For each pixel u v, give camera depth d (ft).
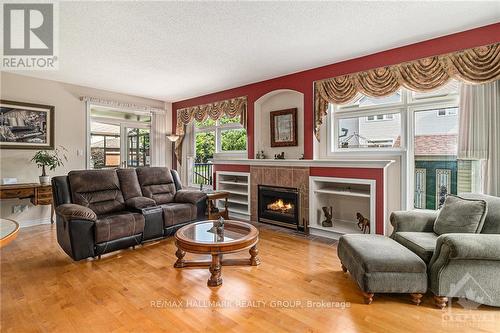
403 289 6.81
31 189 13.69
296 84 14.29
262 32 9.65
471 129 9.94
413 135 11.68
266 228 14.46
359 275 7.12
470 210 7.61
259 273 8.81
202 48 11.03
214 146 20.10
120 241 10.47
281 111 15.58
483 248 6.29
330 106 13.71
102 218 10.34
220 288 7.81
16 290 7.68
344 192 12.57
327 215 13.10
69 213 9.24
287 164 14.28
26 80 14.80
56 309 6.73
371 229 11.70
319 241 12.19
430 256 7.15
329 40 10.36
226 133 19.42
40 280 8.32
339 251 8.85
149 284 8.06
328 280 8.30
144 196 13.23
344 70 12.57
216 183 18.37
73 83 16.31
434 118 11.27
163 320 6.29
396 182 11.88
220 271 8.27
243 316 6.45
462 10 8.30
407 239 8.14
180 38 10.08
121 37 9.95
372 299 7.13
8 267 9.30
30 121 14.92
